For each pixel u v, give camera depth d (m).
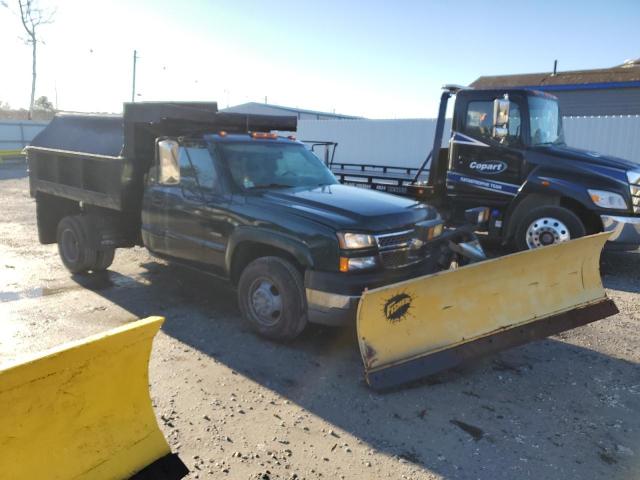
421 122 17.97
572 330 5.44
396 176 10.86
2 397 1.99
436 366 4.07
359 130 19.22
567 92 22.69
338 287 4.34
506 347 4.38
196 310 5.79
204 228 5.45
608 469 3.16
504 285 4.48
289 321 4.71
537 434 3.52
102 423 2.45
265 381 4.18
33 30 39.56
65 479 2.27
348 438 3.43
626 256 8.99
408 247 4.67
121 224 6.96
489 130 8.27
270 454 3.23
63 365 2.17
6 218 11.41
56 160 7.25
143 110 5.94
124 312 5.68
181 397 3.89
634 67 24.22
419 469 3.13
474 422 3.66
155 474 2.61
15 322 5.28
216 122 6.23
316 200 4.93
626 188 7.15
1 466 2.08
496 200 8.33
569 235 7.49
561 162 7.64
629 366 4.60
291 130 6.99
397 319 4.00
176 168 5.50
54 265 7.62
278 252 4.89
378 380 3.88
